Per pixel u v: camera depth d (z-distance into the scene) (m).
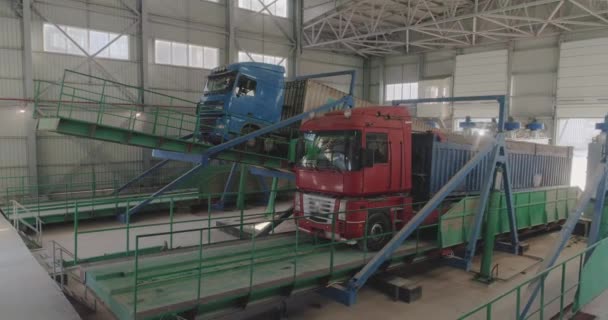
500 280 9.29
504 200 10.82
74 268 7.60
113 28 17.48
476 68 23.22
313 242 9.16
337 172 8.25
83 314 7.22
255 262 7.51
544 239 13.38
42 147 16.52
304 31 23.53
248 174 18.48
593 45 19.08
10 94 15.62
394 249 7.61
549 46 20.53
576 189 14.21
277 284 6.51
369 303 7.91
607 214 8.71
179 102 19.39
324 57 25.42
